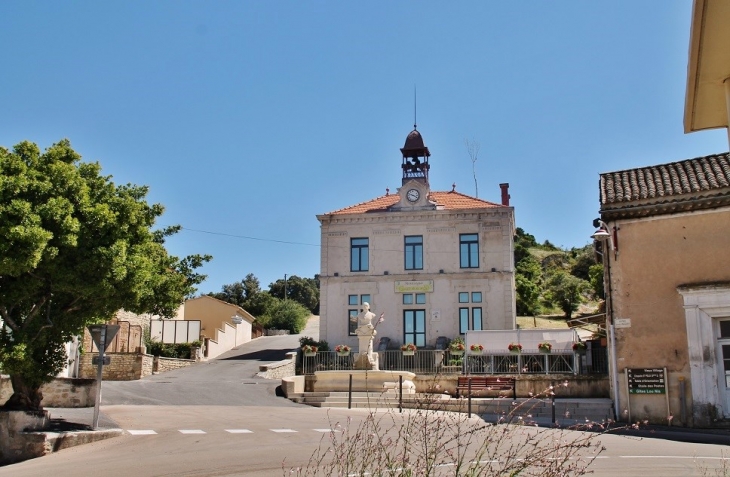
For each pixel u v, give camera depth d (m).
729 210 19.08
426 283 38.59
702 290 18.77
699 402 18.45
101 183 16.02
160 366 34.47
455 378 26.72
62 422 16.14
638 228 20.09
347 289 39.38
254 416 18.97
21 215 13.73
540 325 53.56
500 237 38.50
